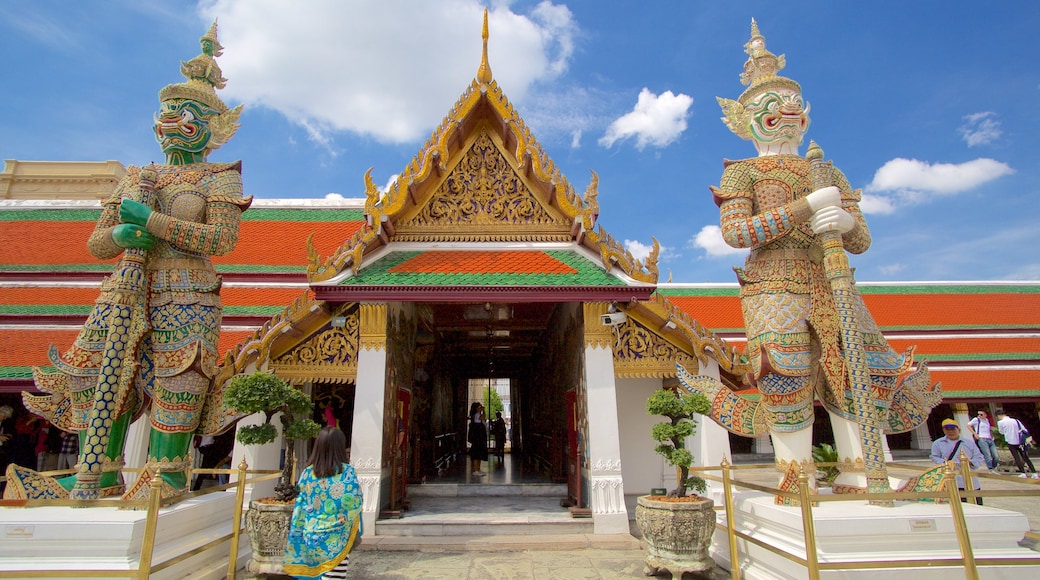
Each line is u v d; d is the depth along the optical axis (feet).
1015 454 53.62
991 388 65.98
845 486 21.15
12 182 74.79
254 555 21.06
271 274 43.11
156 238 22.72
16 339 36.76
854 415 21.17
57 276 41.88
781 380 21.01
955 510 16.17
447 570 22.53
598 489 27.89
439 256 30.40
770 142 24.12
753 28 25.81
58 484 20.62
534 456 58.44
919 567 16.14
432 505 33.76
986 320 74.08
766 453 82.94
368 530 26.99
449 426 61.57
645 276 28.89
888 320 73.82
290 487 22.03
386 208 29.37
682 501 21.52
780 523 18.93
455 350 60.59
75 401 22.45
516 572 22.27
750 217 22.04
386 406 29.22
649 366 30.76
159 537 18.72
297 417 23.06
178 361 22.30
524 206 32.04
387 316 29.78
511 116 31.63
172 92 24.93
